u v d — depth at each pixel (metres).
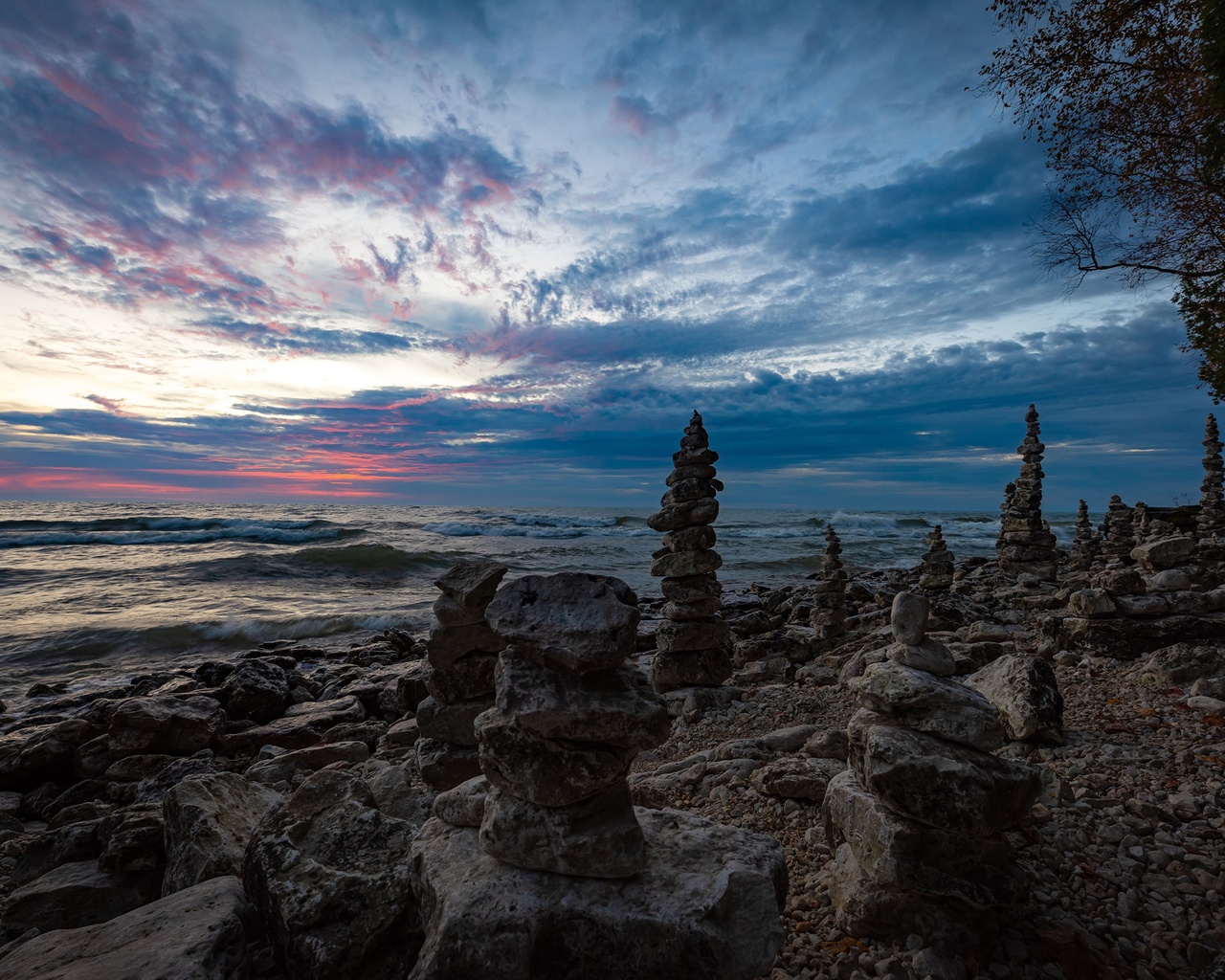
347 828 3.59
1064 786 4.52
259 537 44.59
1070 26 9.77
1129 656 7.66
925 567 14.23
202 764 7.66
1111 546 17.73
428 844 3.29
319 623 19.56
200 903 3.29
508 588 3.15
